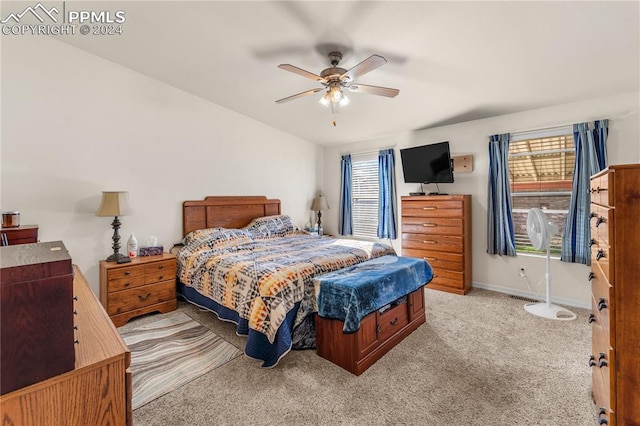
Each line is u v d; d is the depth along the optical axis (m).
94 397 0.97
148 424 1.66
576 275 3.36
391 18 2.17
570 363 2.23
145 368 2.20
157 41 2.81
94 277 3.23
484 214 4.05
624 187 1.14
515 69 2.73
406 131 4.79
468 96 3.36
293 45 2.65
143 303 3.11
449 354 2.38
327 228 6.04
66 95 3.03
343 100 2.75
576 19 2.03
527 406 1.78
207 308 3.05
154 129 3.66
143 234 3.60
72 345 0.92
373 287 2.29
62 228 3.03
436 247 4.08
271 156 5.05
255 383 2.03
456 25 2.19
